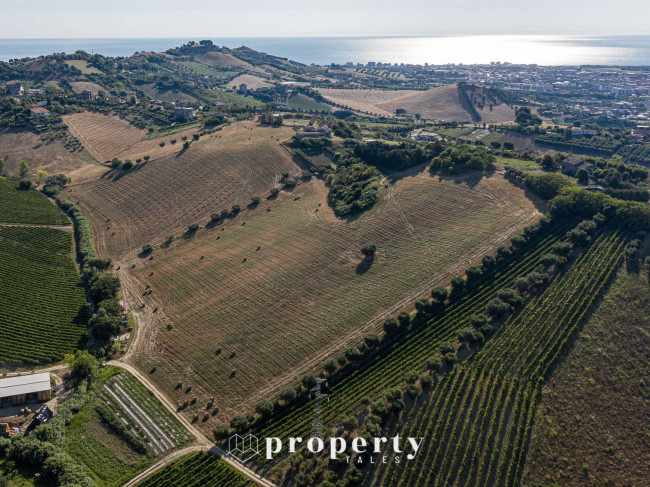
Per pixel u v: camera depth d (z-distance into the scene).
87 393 95.00
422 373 96.31
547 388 91.06
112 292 124.19
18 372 100.31
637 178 185.75
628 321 103.75
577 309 107.12
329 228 150.88
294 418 89.88
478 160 167.88
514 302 110.69
